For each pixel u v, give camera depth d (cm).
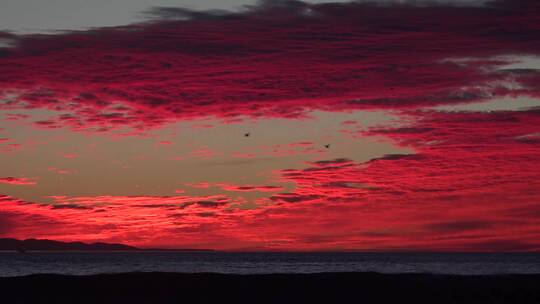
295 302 3612
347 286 4103
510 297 3750
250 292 3891
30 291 3875
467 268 10194
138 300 3644
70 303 3550
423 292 3903
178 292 3881
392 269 9744
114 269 9500
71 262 13712
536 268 10238
